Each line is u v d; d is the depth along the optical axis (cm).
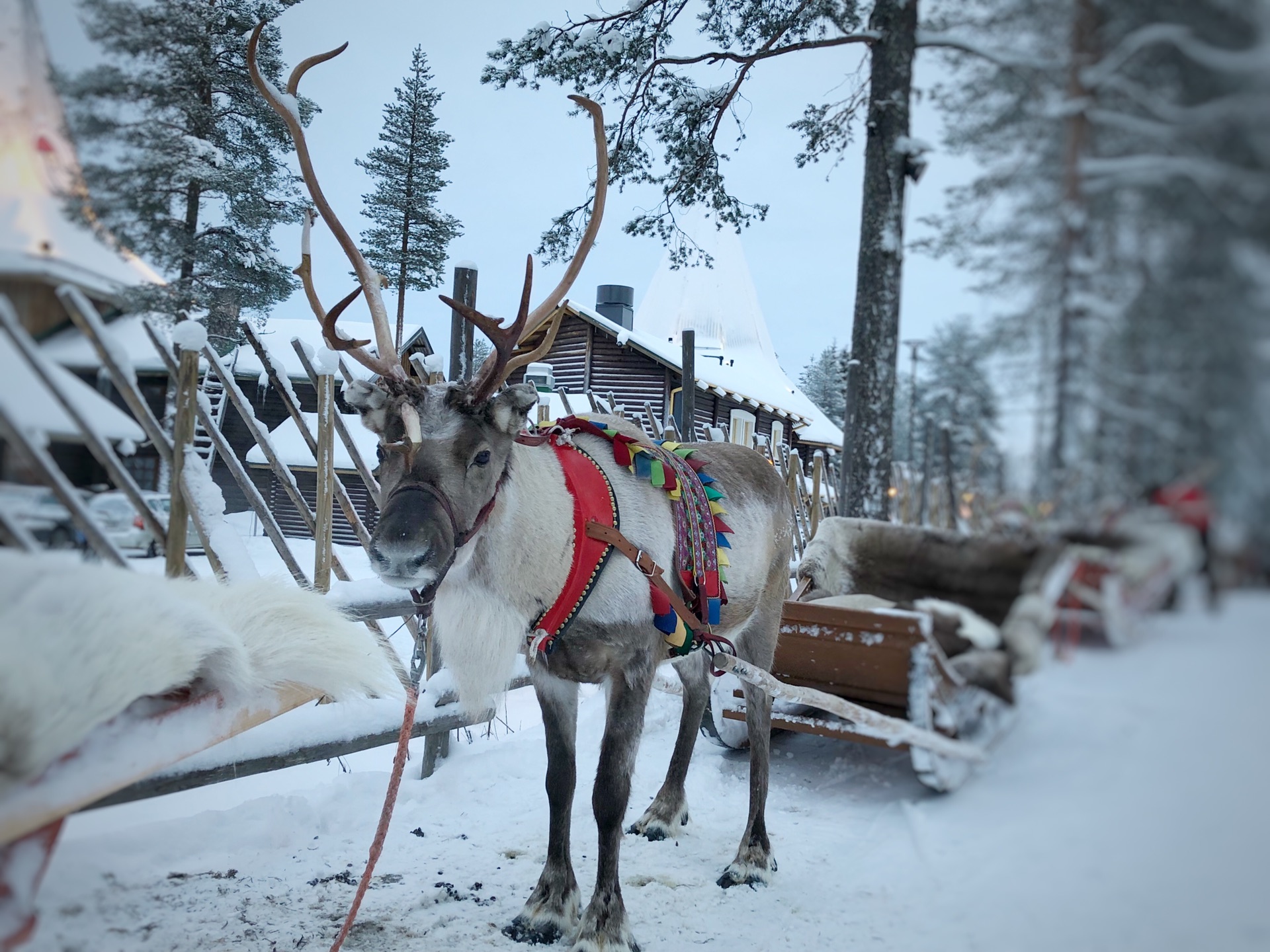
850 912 205
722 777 418
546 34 590
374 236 920
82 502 178
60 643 137
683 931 266
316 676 203
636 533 272
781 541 360
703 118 626
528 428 289
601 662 267
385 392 241
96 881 251
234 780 363
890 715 309
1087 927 83
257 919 256
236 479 362
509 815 362
